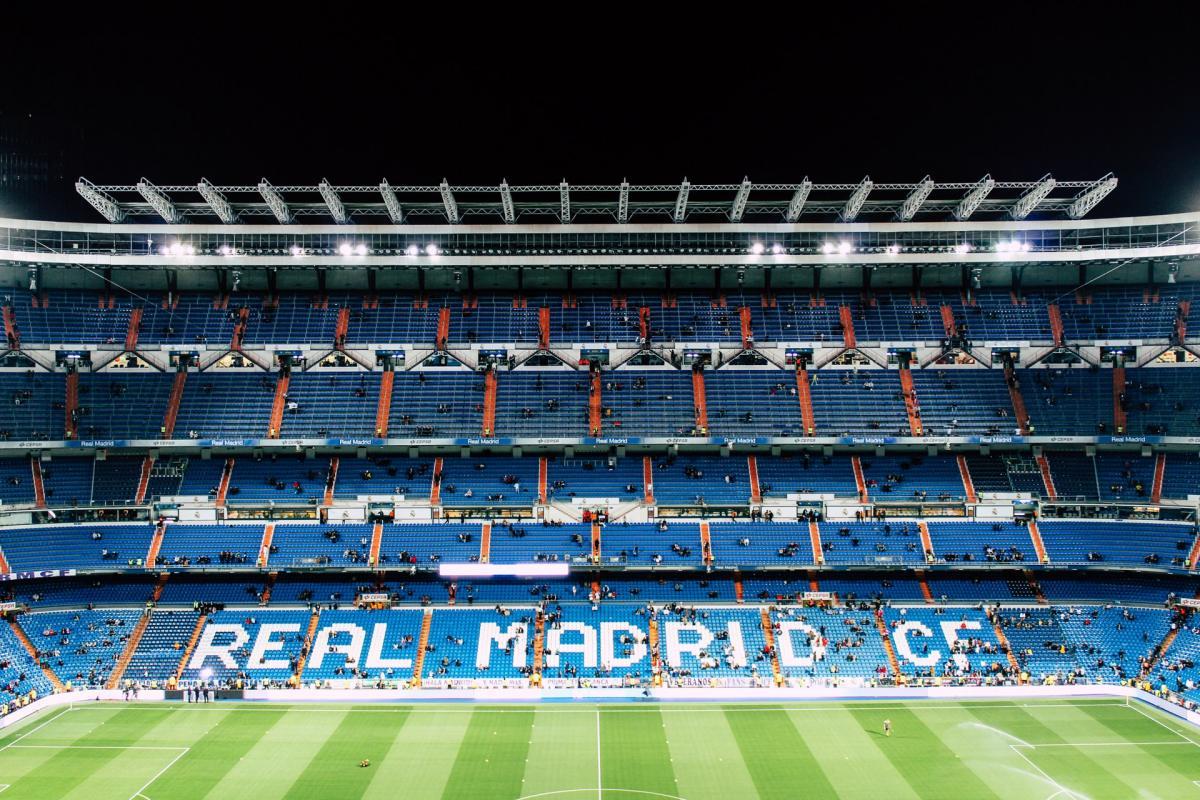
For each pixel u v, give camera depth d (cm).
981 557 8894
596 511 9381
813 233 10019
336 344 10262
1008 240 9969
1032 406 9838
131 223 10138
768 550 9038
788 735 6850
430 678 7950
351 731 6962
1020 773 6131
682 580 9050
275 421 9731
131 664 8088
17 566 8538
